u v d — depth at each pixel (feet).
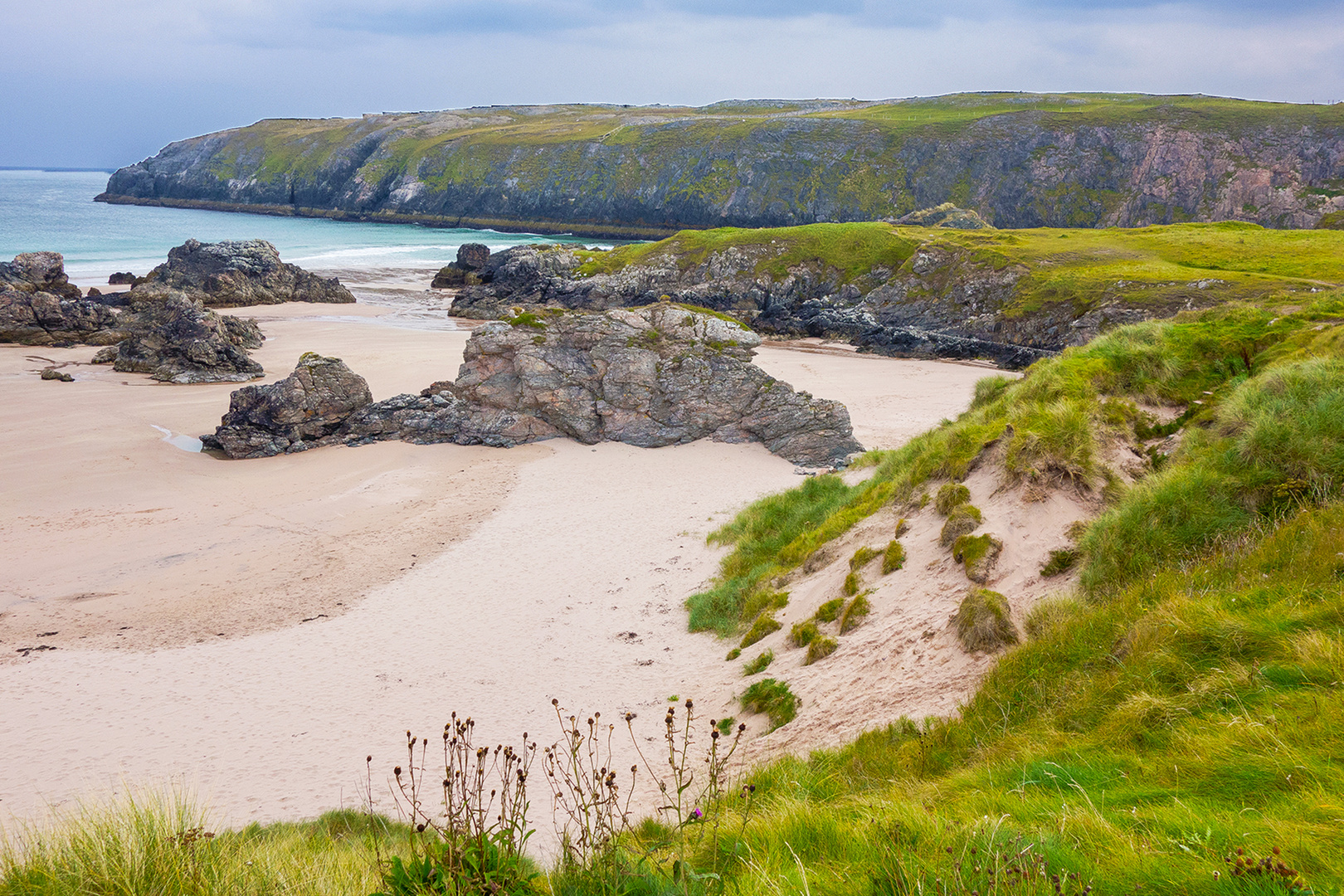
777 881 13.71
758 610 53.83
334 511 95.91
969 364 197.26
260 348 192.44
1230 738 16.34
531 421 125.08
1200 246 223.71
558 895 13.87
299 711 51.31
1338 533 23.43
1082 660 25.36
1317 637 18.61
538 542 84.38
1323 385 33.94
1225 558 26.48
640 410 124.36
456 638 61.67
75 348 191.93
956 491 43.75
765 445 121.70
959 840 13.76
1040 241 249.34
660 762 37.29
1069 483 39.37
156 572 77.92
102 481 104.17
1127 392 46.62
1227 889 10.89
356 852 22.90
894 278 240.94
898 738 27.35
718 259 265.13
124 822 17.24
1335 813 12.43
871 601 40.86
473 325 241.55
